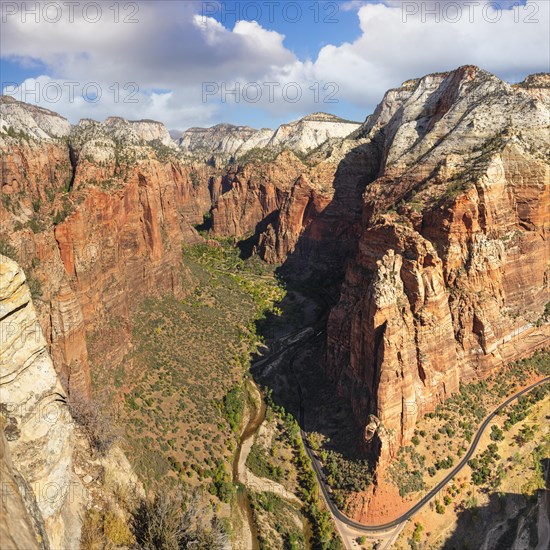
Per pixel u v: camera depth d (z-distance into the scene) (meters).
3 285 26.36
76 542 31.20
